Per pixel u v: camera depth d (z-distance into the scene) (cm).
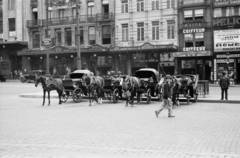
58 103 2100
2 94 2877
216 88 3419
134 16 4709
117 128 1095
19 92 3080
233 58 4206
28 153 743
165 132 1017
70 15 5278
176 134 982
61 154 730
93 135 970
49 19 5425
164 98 1385
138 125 1160
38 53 5084
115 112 1580
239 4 4128
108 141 881
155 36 4603
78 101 2192
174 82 1764
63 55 5134
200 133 998
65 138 927
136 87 1895
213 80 4269
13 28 5794
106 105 1958
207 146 812
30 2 5647
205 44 4312
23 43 5566
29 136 962
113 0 4962
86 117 1391
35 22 5512
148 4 4638
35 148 796
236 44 4134
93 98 2100
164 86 1385
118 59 4853
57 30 5350
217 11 4284
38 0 5550
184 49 4394
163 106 1395
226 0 4191
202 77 4372
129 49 4516
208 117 1382
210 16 4294
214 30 4256
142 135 967
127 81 1853
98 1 5044
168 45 4272
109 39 4994
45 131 1044
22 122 1247
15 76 5778
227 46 4184
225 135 965
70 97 2530
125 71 4819
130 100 2020
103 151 759
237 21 4119
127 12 4769
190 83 2019
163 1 4544
